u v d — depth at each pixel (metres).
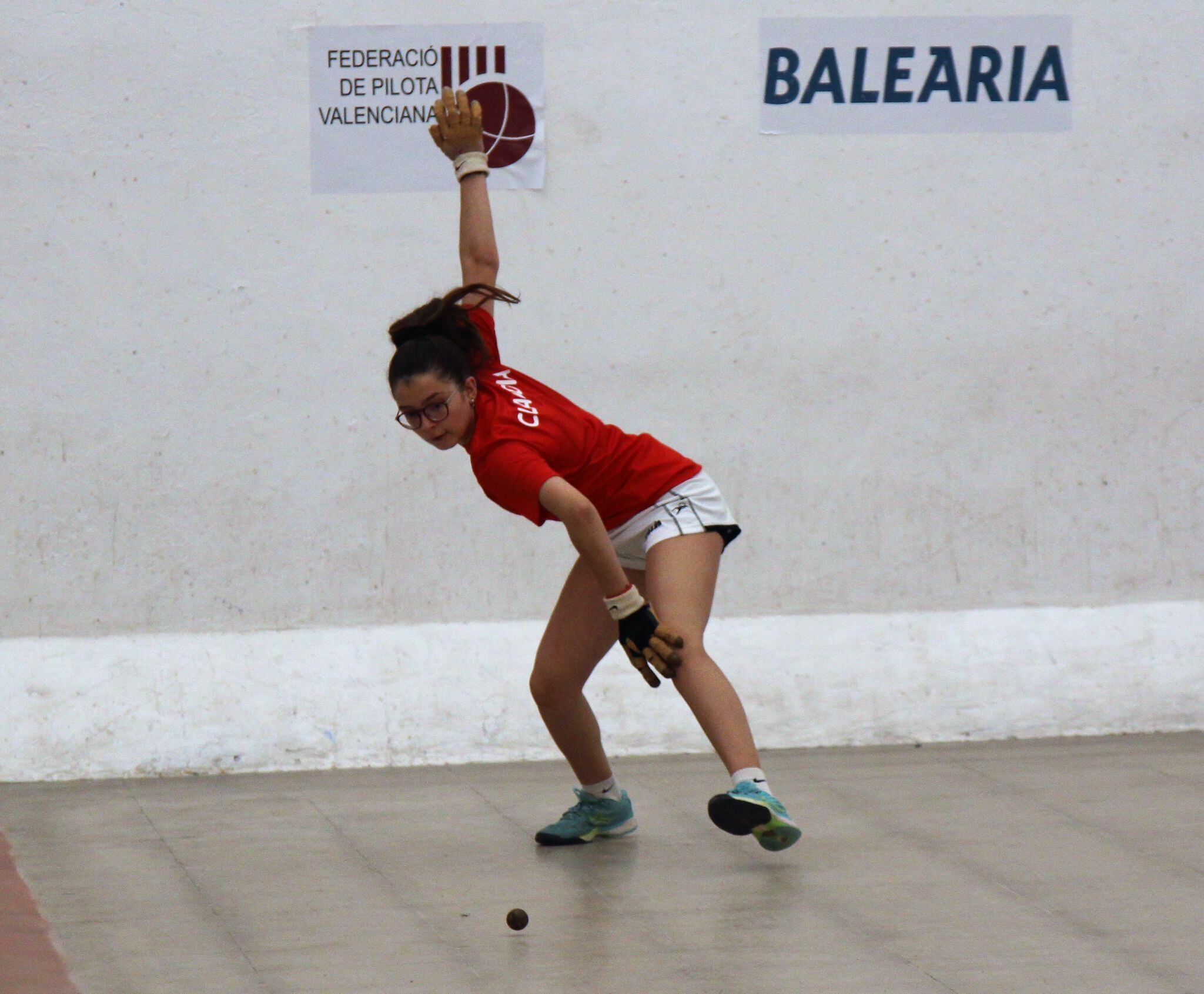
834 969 12.29
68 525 19.69
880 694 20.69
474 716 20.06
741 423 20.73
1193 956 12.55
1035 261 21.05
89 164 19.50
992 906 13.88
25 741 19.20
